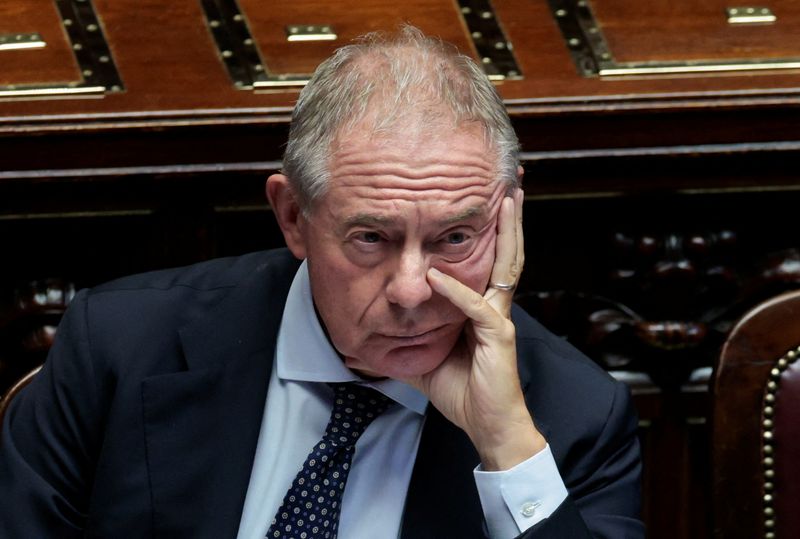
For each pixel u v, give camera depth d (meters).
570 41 10.24
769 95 9.50
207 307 7.05
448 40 10.24
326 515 6.63
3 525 6.66
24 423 6.91
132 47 10.02
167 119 9.19
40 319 9.62
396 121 5.83
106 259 9.56
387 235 5.91
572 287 9.89
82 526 6.90
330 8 10.54
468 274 6.13
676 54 10.11
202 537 6.61
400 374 6.30
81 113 9.16
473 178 5.90
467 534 6.62
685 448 10.14
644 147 9.52
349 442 6.70
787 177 9.69
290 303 6.93
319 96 6.00
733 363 7.57
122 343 6.90
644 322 9.91
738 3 10.73
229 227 9.57
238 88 9.61
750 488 7.54
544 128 9.41
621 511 6.75
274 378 6.93
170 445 6.71
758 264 9.92
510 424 6.34
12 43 9.96
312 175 5.93
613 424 6.86
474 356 6.37
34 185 9.25
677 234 9.80
